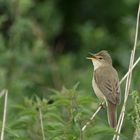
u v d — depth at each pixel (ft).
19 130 39.45
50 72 61.36
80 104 36.83
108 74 43.93
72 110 36.14
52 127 37.27
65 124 36.83
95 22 73.56
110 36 68.13
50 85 60.90
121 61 63.57
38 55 60.29
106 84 43.01
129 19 59.41
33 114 38.32
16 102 53.16
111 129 34.71
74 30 72.54
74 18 73.87
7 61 58.03
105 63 45.68
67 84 60.23
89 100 36.86
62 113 40.09
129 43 65.98
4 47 58.23
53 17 70.38
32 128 38.81
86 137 34.88
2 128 36.29
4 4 62.80
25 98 41.65
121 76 61.41
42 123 37.01
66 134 35.37
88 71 58.70
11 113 46.78
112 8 73.05
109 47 66.64
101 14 73.46
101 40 66.80
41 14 68.90
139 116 34.73
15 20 57.67
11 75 57.47
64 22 73.36
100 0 73.72
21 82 54.95
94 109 44.34
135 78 39.06
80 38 72.38
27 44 60.54
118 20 72.54
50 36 69.36
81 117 35.17
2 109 46.60
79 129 35.14
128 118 35.37
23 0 57.93
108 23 73.20
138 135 34.63
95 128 34.71
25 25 56.80
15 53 58.08
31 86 55.21
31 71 59.77
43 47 62.08
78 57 66.54
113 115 40.86
